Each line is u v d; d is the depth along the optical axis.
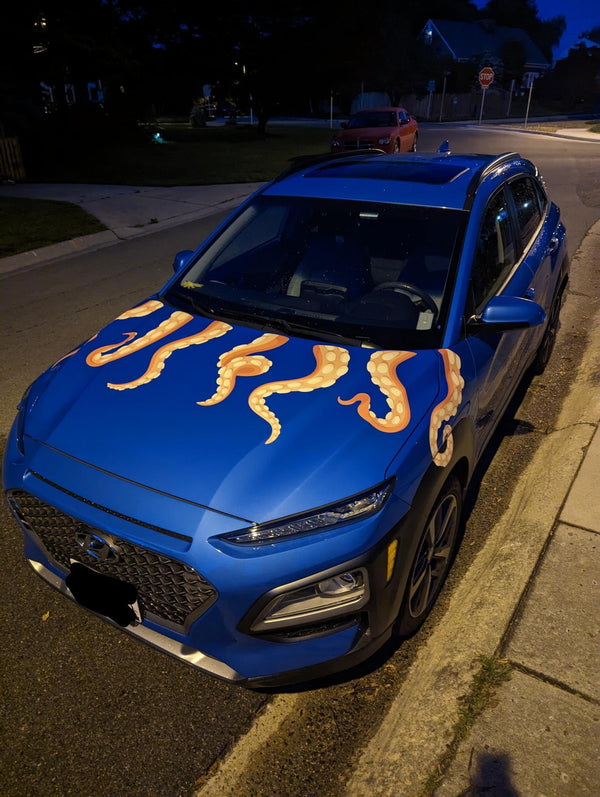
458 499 2.87
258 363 2.70
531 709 2.36
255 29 25.94
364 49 28.06
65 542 2.38
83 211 12.05
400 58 47.19
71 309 7.04
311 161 4.10
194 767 2.28
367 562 2.13
